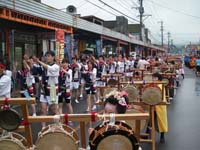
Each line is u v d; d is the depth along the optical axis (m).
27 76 11.48
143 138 8.05
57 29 15.55
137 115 3.30
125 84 8.34
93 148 3.09
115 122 3.30
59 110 9.93
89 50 29.86
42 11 13.92
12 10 11.48
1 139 3.26
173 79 18.55
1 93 7.21
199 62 40.62
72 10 22.62
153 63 23.75
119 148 3.07
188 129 10.03
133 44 46.31
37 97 12.93
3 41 15.59
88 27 21.66
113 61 19.45
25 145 3.45
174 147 8.01
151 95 6.95
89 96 12.98
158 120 8.23
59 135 3.10
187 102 16.28
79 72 15.59
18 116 3.29
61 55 15.55
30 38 18.30
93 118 3.35
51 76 9.14
